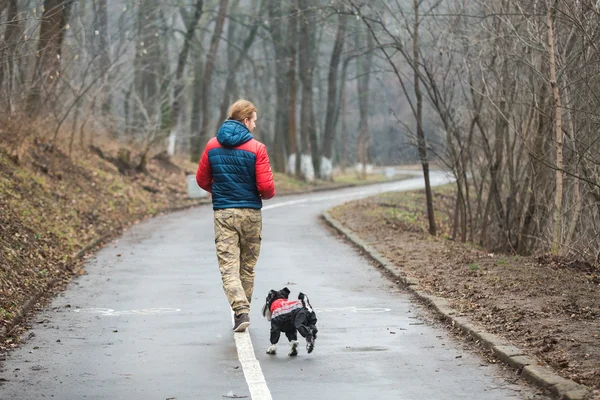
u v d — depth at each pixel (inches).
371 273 597.3
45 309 452.8
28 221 695.1
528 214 745.6
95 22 1035.9
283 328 331.6
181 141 2044.8
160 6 1524.4
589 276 527.8
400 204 1454.2
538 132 695.7
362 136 2817.4
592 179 644.1
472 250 693.3
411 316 426.0
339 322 409.7
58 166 1063.6
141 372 311.7
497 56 741.3
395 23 878.4
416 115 880.3
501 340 342.0
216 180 375.2
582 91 634.8
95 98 1192.2
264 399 271.9
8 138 903.7
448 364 318.7
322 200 1608.0
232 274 371.6
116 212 1061.1
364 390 281.6
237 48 2025.1
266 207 1384.1
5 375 306.5
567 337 337.7
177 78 1701.5
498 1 709.9
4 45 671.1
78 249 711.1
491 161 813.9
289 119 2225.6
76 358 335.3
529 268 552.7
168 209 1277.1
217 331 391.9
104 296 498.9
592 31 590.6
